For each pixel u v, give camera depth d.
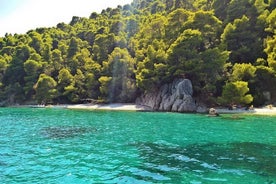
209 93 61.59
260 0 72.12
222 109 57.16
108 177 14.96
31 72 104.44
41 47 125.75
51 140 26.81
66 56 111.06
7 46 134.62
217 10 81.44
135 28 115.12
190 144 24.27
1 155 20.50
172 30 77.62
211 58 61.31
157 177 14.88
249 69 57.97
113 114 56.34
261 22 69.25
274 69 55.75
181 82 61.09
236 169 16.34
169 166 17.11
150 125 37.38
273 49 56.53
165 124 38.12
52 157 19.75
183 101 59.62
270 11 74.31
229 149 22.17
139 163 17.91
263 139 26.38
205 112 56.47
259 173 15.51
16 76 110.44
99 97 82.88
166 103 62.97
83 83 91.38
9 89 105.06
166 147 23.06
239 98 53.44
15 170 16.52
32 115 57.56
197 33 63.88
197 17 69.81
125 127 35.81
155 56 70.75
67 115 56.06
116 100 80.25
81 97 90.38
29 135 30.12
